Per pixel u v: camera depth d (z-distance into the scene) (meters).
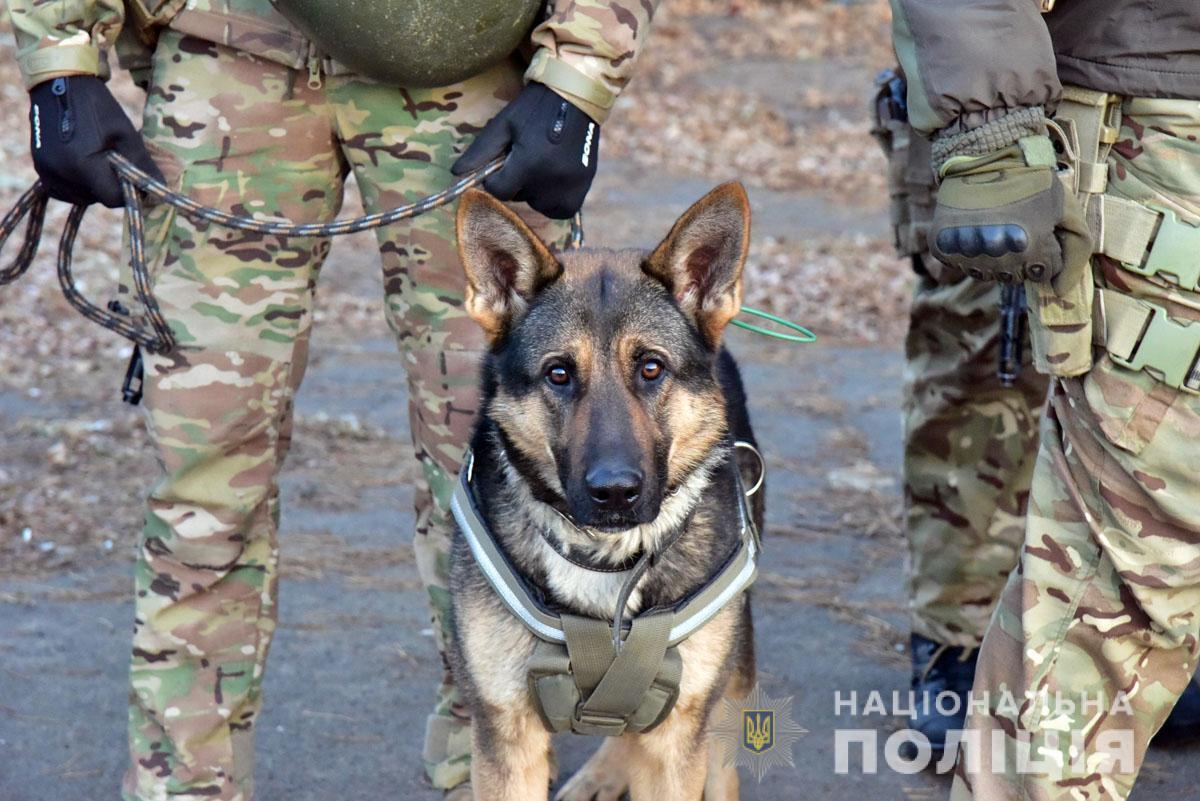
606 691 2.82
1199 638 2.66
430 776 3.64
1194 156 2.50
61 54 3.02
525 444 2.95
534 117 3.00
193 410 3.14
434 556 3.45
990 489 3.83
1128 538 2.57
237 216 3.14
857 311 9.05
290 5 2.93
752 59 17.23
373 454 6.43
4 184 10.20
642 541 2.89
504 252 3.01
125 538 5.39
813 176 12.80
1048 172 2.51
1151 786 3.64
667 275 3.00
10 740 3.92
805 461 6.43
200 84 3.15
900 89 3.94
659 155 13.45
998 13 2.50
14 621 4.69
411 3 2.89
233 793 3.34
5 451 6.16
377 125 3.20
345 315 8.66
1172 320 2.50
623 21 3.01
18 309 8.02
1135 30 2.53
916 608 4.05
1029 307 2.70
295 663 4.45
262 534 3.33
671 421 2.96
